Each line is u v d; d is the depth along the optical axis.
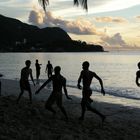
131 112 14.70
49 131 8.87
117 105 17.30
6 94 17.45
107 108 16.00
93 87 30.70
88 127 10.02
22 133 8.31
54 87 10.20
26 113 10.68
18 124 9.24
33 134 8.40
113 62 112.50
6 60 123.75
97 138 8.86
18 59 135.62
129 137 9.31
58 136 8.35
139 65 11.79
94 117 12.06
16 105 11.98
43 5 10.32
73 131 9.28
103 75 53.84
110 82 40.16
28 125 9.34
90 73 10.02
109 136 9.22
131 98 22.22
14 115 10.20
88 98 10.27
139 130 10.37
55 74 10.13
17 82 29.66
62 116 11.09
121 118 12.90
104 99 21.12
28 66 13.16
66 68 73.25
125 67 79.69
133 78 47.41
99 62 112.25
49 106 10.26
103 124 10.70
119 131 9.97
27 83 13.02
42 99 16.88
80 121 10.57
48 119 10.36
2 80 32.25
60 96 10.23
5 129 8.50
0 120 9.42
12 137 7.93
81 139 8.41
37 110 11.16
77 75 51.75
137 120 12.55
